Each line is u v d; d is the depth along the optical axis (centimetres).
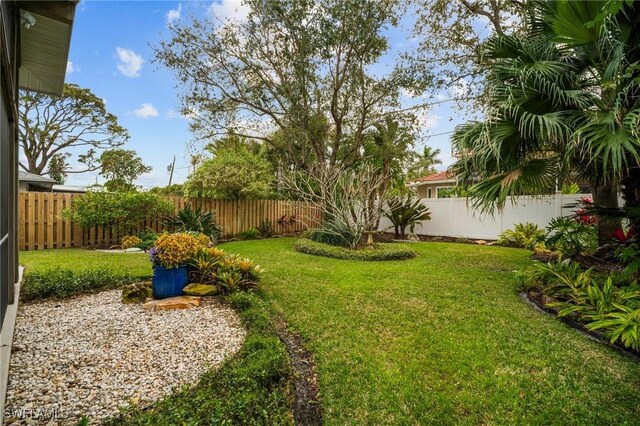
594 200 566
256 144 1611
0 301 214
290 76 1059
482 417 207
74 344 283
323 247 812
